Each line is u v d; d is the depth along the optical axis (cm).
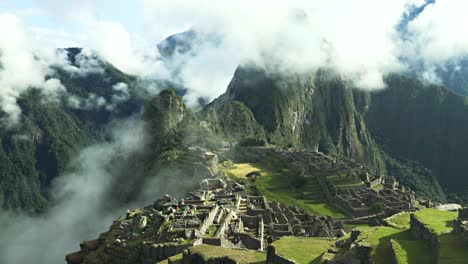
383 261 3909
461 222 4119
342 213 14038
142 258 6406
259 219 8275
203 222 6950
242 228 7588
